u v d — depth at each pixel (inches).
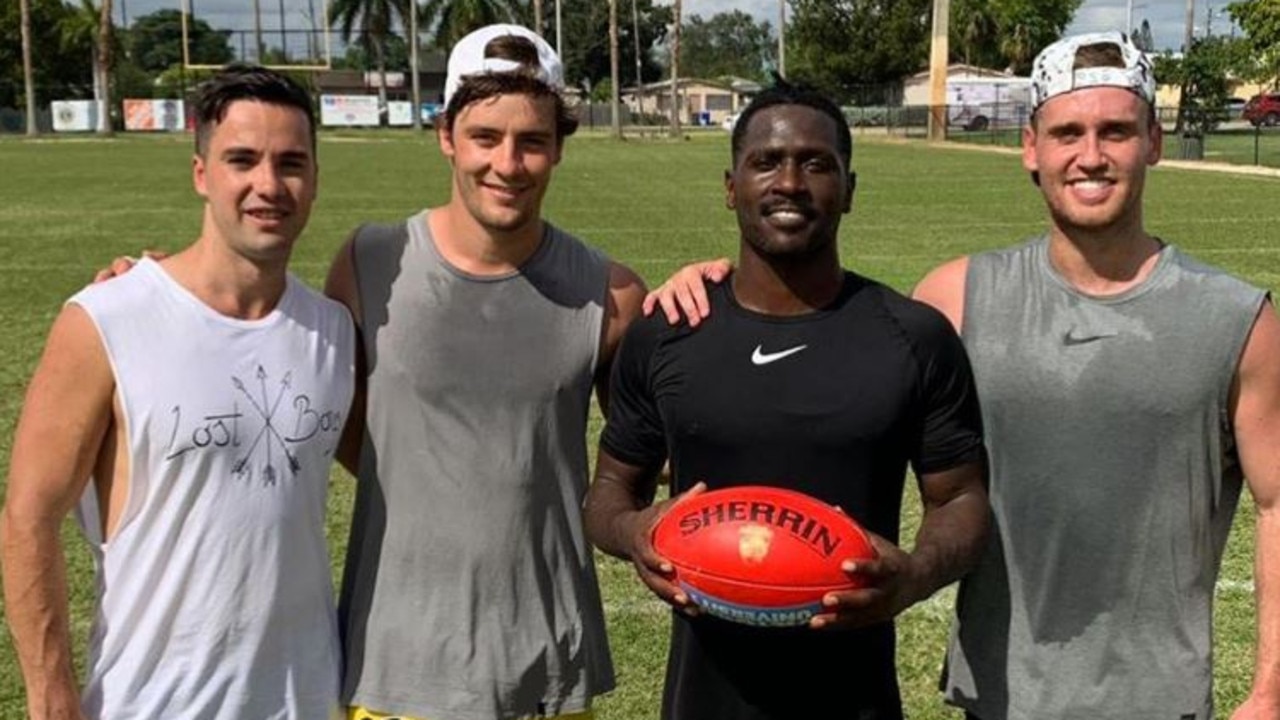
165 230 633.0
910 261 502.0
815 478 92.3
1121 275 94.6
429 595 102.6
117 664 94.1
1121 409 92.6
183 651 93.7
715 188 924.0
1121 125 91.5
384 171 1101.1
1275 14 1160.2
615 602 177.0
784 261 92.0
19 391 285.4
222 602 93.6
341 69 3218.5
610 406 102.7
